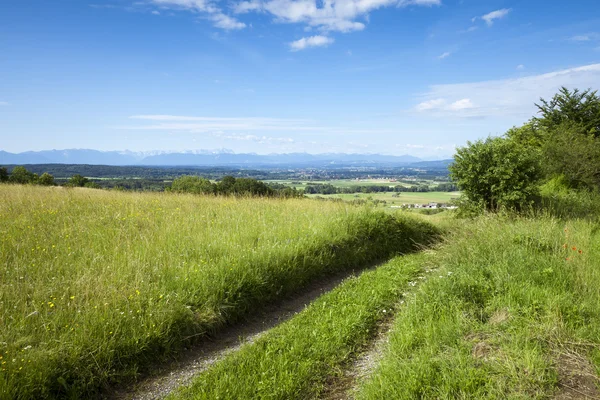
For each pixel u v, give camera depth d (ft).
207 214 34.71
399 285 22.98
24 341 13.41
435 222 46.42
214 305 18.31
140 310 16.07
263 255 23.48
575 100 73.97
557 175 53.88
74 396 12.45
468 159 45.16
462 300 17.31
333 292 22.33
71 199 39.78
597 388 11.45
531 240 23.95
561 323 14.37
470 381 11.76
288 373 13.53
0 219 29.12
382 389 12.07
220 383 12.91
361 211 38.70
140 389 13.46
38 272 18.61
